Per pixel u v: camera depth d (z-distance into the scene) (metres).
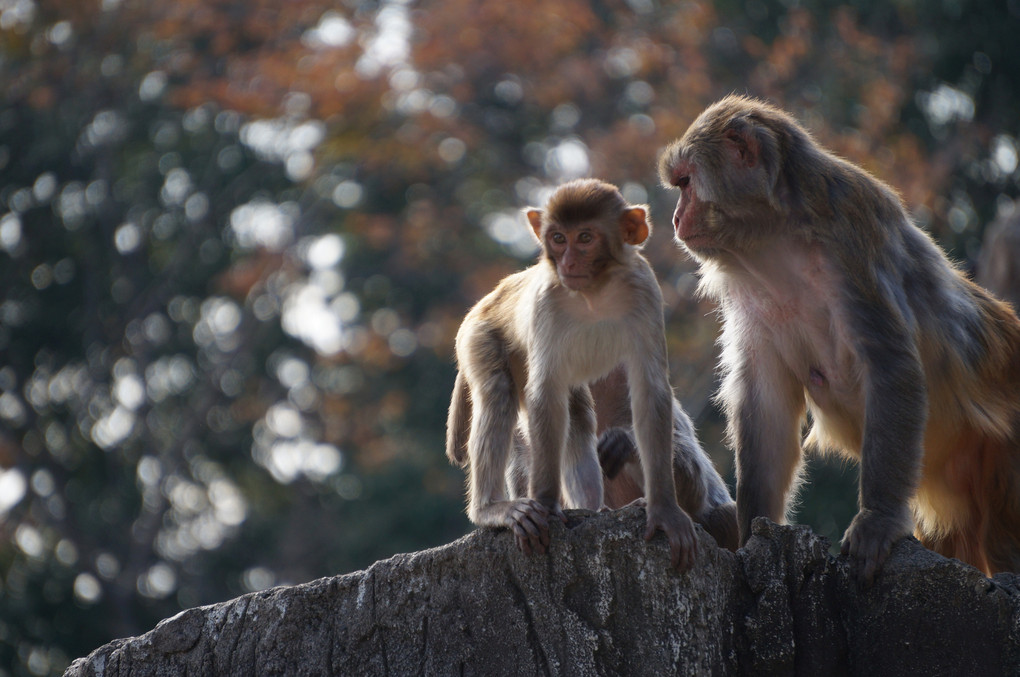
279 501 24.84
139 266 24.25
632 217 5.72
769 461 6.54
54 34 22.77
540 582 4.96
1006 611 4.88
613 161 19.62
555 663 4.89
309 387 24.86
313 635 5.33
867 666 5.04
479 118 23.44
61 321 23.83
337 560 23.66
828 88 19.69
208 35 23.11
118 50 23.06
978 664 4.90
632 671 4.80
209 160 24.16
